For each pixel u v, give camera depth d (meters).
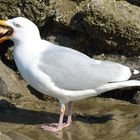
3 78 11.12
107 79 9.89
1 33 10.06
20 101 11.04
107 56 11.98
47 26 12.25
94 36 11.84
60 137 9.62
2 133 9.31
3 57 12.11
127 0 12.53
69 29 12.14
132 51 11.85
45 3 11.91
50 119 10.37
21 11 11.91
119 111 10.98
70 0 12.37
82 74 9.88
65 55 9.97
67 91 9.93
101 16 11.58
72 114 10.69
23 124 10.04
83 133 9.81
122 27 11.62
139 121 10.32
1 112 10.51
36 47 9.96
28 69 9.84
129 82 9.95
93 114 10.77
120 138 9.57
